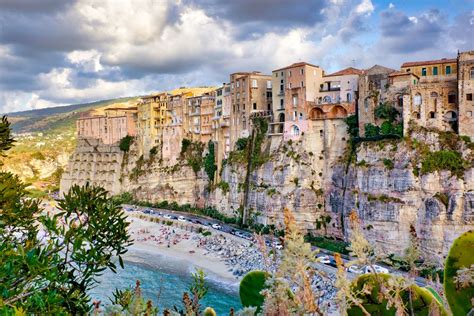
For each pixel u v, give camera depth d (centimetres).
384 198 10344
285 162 13200
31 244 1947
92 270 1955
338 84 13438
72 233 1952
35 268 1703
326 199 12588
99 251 2038
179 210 17750
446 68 10925
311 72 13512
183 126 19125
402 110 10762
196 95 19838
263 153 14350
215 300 8862
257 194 13888
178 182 18538
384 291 1201
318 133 13050
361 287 1293
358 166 11125
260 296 1573
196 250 12694
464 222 9181
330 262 8506
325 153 12825
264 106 15638
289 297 1191
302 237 1165
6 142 3088
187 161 18538
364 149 11188
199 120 18550
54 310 1683
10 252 1711
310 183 12788
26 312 1582
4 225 2333
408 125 10544
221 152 16700
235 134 16038
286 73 13938
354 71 13188
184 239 13725
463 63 9950
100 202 2080
